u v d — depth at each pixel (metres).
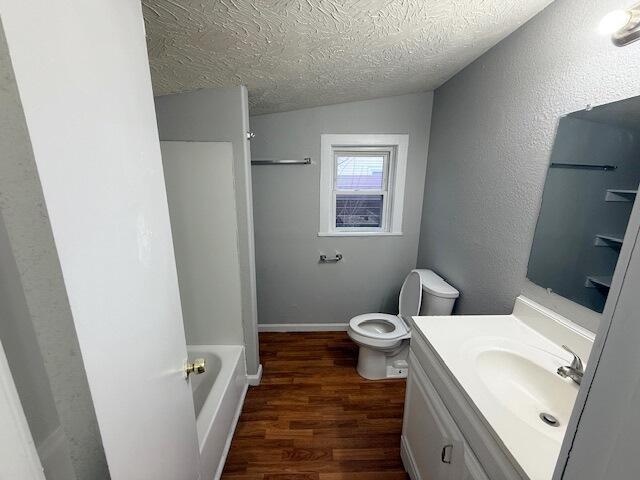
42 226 0.39
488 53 1.49
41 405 0.44
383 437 1.63
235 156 1.63
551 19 1.09
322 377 2.12
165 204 0.72
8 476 0.32
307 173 2.39
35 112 0.34
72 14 0.41
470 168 1.69
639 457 0.33
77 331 0.41
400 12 1.00
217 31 0.98
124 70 0.55
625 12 0.75
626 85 0.84
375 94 2.11
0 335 0.38
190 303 1.87
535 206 1.20
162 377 0.70
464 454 0.86
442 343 1.10
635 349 0.34
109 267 0.49
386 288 2.67
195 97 1.55
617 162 0.87
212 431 1.33
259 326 2.72
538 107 1.17
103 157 0.48
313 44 1.17
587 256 0.97
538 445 0.68
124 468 0.52
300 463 1.47
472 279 1.68
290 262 2.59
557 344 1.08
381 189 2.55
